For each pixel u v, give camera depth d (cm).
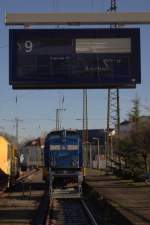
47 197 3762
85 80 2716
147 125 4859
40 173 8169
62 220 2658
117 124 6538
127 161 5559
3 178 4231
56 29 2712
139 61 2714
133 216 2577
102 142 11512
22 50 2716
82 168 4219
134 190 4175
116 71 2711
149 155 5134
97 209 3172
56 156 4216
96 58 2716
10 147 4759
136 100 5634
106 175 6900
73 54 2712
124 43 2712
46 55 2714
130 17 2258
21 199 3691
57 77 2716
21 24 2292
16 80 2712
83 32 2712
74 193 3806
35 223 2491
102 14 2266
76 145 4234
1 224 2456
